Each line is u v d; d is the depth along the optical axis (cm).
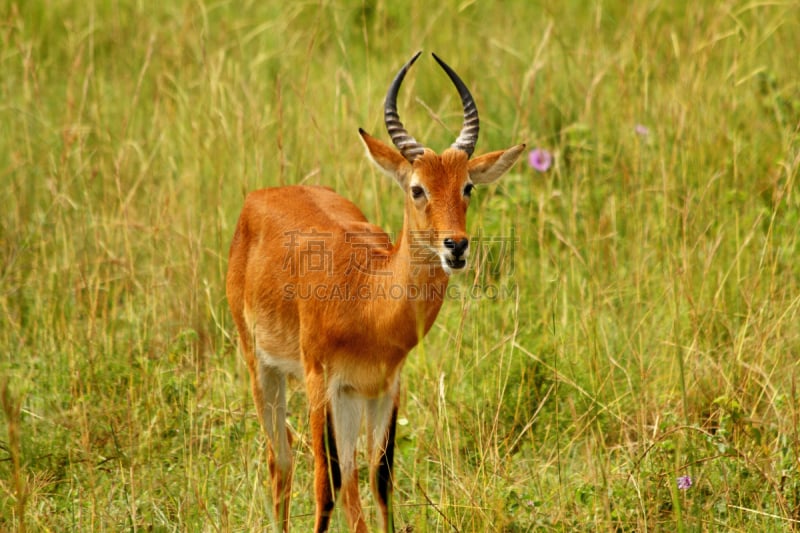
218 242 1235
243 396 1055
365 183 1342
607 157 1400
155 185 1394
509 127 1487
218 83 1426
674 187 1280
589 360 1048
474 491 835
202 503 850
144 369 1030
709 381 1015
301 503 939
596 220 1298
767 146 1416
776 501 842
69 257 1224
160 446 970
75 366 1051
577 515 856
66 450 952
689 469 880
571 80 1555
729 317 1112
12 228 1312
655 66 1500
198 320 1159
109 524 850
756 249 1184
